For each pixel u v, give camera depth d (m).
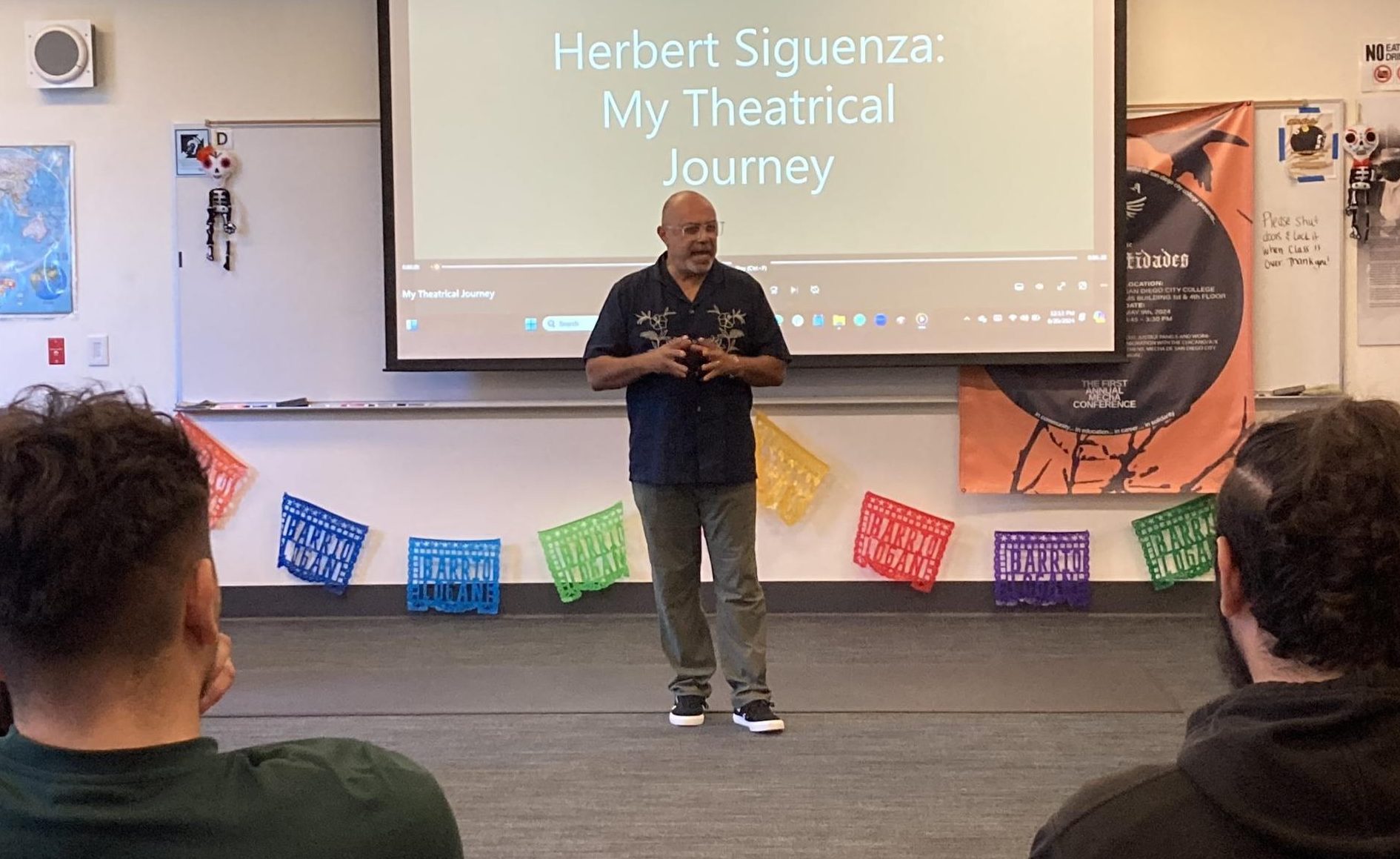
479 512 4.37
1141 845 0.76
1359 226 4.18
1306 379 4.25
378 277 4.31
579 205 4.20
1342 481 0.77
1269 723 0.75
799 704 3.28
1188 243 4.20
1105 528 4.31
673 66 4.18
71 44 4.23
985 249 4.16
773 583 4.32
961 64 4.13
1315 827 0.72
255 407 4.32
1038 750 2.92
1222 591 0.85
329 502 4.38
